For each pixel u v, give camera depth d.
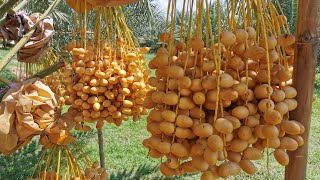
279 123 0.63
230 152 0.64
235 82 0.64
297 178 0.72
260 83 0.66
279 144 0.62
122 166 2.91
